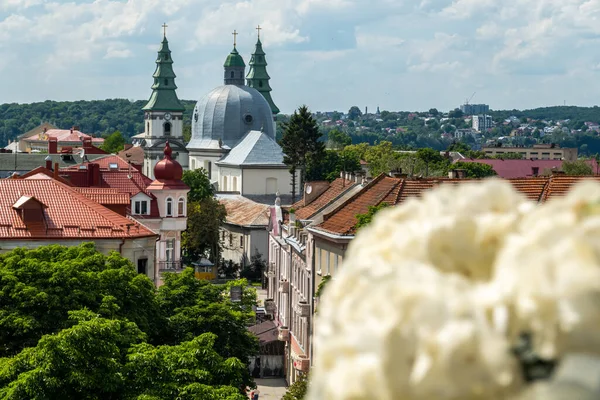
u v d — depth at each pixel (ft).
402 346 18.02
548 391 17.17
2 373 157.89
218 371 172.76
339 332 19.70
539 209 19.43
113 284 196.95
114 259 212.23
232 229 590.96
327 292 21.03
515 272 18.13
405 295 18.42
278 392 295.28
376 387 18.15
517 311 17.75
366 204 233.35
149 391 162.61
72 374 155.63
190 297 218.38
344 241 219.41
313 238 248.73
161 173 377.71
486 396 17.49
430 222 20.94
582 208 18.61
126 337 172.76
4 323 181.27
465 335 17.62
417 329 18.01
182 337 210.18
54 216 262.67
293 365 293.43
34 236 255.29
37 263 192.44
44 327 182.91
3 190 269.64
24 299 185.06
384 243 21.16
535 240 18.42
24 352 159.53
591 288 17.22
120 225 265.75
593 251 17.60
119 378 159.74
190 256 568.00
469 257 20.22
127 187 382.83
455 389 17.51
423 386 17.70
